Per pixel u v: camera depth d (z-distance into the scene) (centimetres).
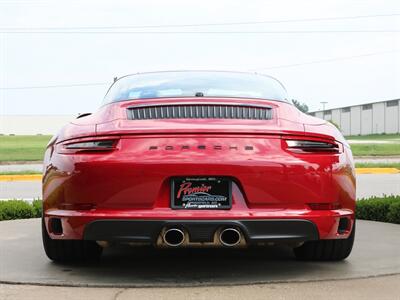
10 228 570
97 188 307
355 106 6078
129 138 310
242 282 325
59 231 336
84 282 326
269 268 368
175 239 312
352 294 299
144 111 331
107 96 380
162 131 307
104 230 307
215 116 327
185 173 302
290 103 361
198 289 310
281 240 310
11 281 329
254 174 305
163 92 360
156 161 303
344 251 379
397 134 5294
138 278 338
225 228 304
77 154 315
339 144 330
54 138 349
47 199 333
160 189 304
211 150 305
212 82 379
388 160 2272
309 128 324
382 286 317
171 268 370
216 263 387
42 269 366
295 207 312
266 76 412
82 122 341
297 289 310
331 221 317
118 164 304
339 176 321
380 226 582
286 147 313
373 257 405
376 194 1120
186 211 303
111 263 387
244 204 306
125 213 304
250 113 332
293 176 309
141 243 309
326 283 324
